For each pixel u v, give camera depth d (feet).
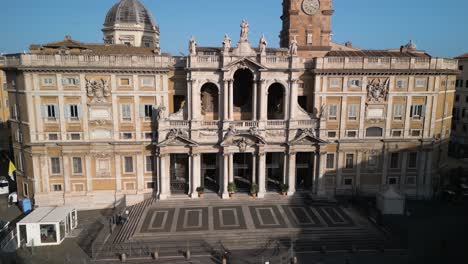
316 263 127.65
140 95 175.52
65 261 128.47
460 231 152.66
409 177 194.29
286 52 208.64
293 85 177.99
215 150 179.42
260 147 177.68
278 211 167.53
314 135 180.04
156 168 180.55
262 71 174.19
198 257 130.93
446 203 189.26
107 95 172.86
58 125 171.73
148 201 176.45
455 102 300.81
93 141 174.60
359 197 189.26
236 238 142.51
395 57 183.11
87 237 147.13
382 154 190.19
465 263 126.52
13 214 171.83
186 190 187.11
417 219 165.78
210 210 168.14
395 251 135.95
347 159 189.37
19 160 183.11
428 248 137.69
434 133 194.18
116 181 178.70
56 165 174.70
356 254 134.10
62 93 169.48
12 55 171.94
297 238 143.23
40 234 141.08
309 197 181.57
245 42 174.50
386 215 169.17
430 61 184.96
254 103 179.11
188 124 176.55
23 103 170.30
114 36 274.16
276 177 204.95
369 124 187.42
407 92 185.98
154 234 144.56
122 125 176.24
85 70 168.45
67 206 159.22
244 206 172.86
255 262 127.13
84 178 176.45
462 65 292.40
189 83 173.99
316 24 215.10
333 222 156.46
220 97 176.86
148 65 174.60
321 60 179.93
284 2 226.79
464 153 291.38
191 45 170.50
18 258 130.72
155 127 178.19
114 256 131.64
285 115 181.68
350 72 180.14
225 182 179.01
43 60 166.20
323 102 183.11
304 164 192.65
